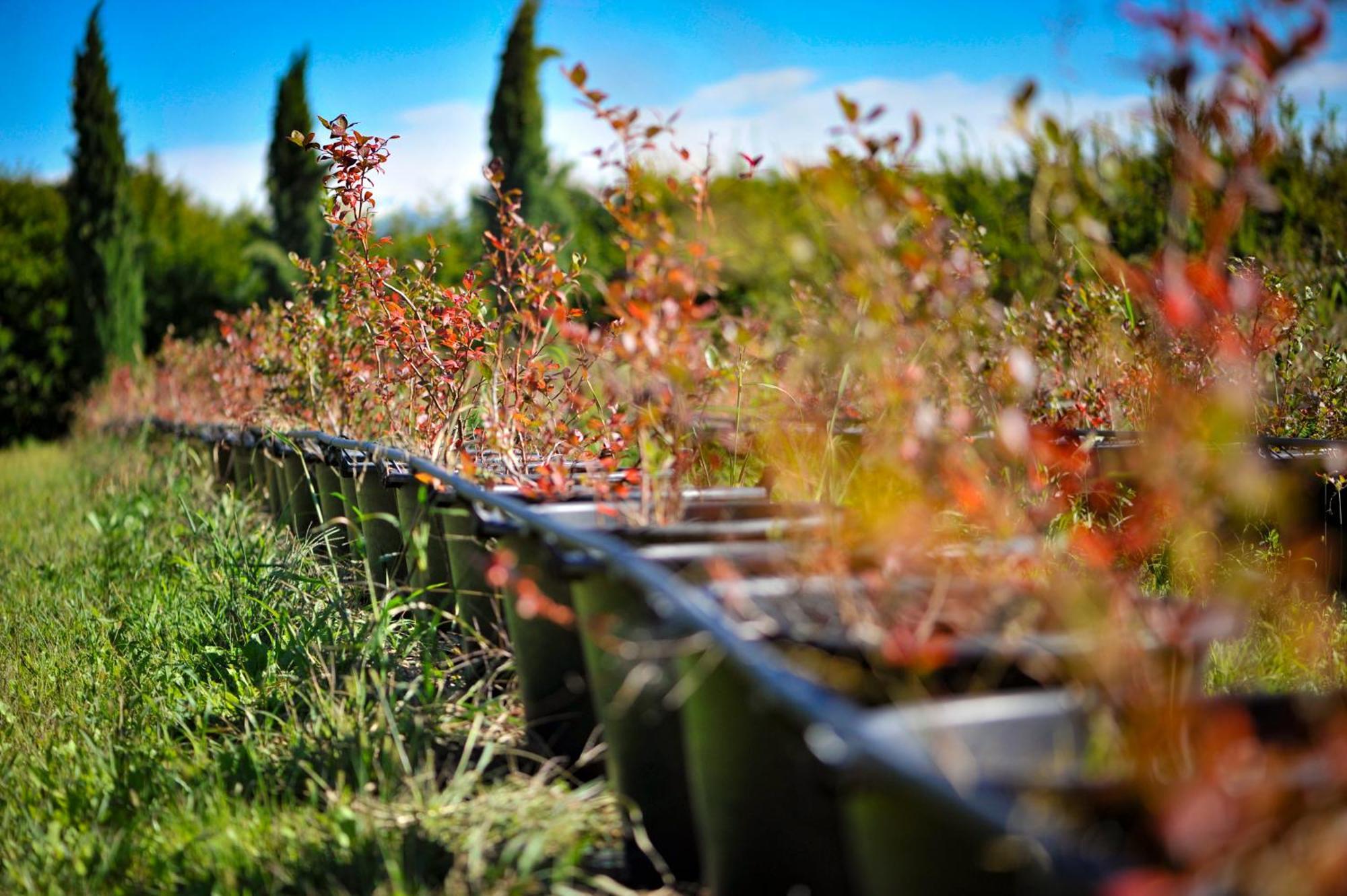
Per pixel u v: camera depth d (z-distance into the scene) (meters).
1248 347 3.33
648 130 3.51
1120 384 5.15
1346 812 1.38
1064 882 1.32
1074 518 3.89
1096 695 1.89
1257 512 4.40
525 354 5.54
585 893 2.66
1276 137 1.80
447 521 4.04
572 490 3.99
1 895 2.87
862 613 2.38
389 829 2.92
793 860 2.25
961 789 1.47
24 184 26.25
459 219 24.02
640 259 3.50
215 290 25.62
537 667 3.29
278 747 3.62
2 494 12.94
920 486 2.47
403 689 3.85
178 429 11.04
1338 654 3.63
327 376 7.19
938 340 2.55
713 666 2.26
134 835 3.12
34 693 4.43
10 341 23.41
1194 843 1.33
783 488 3.21
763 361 4.32
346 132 5.42
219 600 5.08
